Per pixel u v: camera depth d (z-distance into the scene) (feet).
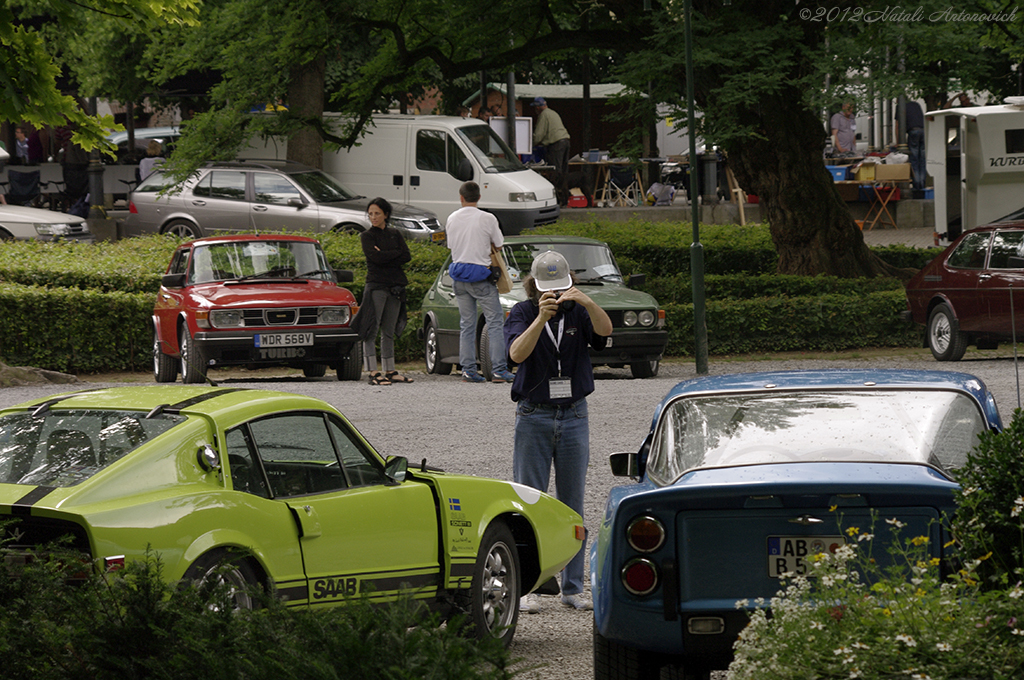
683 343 177.06
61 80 292.20
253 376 154.20
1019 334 153.99
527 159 284.20
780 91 185.88
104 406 49.88
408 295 172.76
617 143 187.62
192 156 217.36
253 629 30.35
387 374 138.51
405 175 241.96
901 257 222.28
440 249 196.65
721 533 41.32
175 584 33.63
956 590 33.71
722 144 194.90
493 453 97.76
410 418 114.11
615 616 41.98
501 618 57.72
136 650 31.45
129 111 295.89
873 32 173.68
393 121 243.40
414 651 29.63
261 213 220.43
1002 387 127.34
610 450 99.96
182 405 49.37
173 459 46.34
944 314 163.53
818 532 40.81
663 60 173.78
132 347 154.61
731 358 176.24
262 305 135.74
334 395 128.26
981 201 229.86
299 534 48.55
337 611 31.14
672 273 208.33
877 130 325.83
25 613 33.06
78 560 37.29
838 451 44.24
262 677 29.04
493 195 234.38
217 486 46.85
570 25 229.66
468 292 137.59
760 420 46.75
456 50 227.40
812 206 201.77
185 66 221.46
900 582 33.78
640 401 124.06
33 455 47.37
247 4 209.26
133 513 43.70
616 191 296.71
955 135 239.50
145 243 195.11
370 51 309.83
